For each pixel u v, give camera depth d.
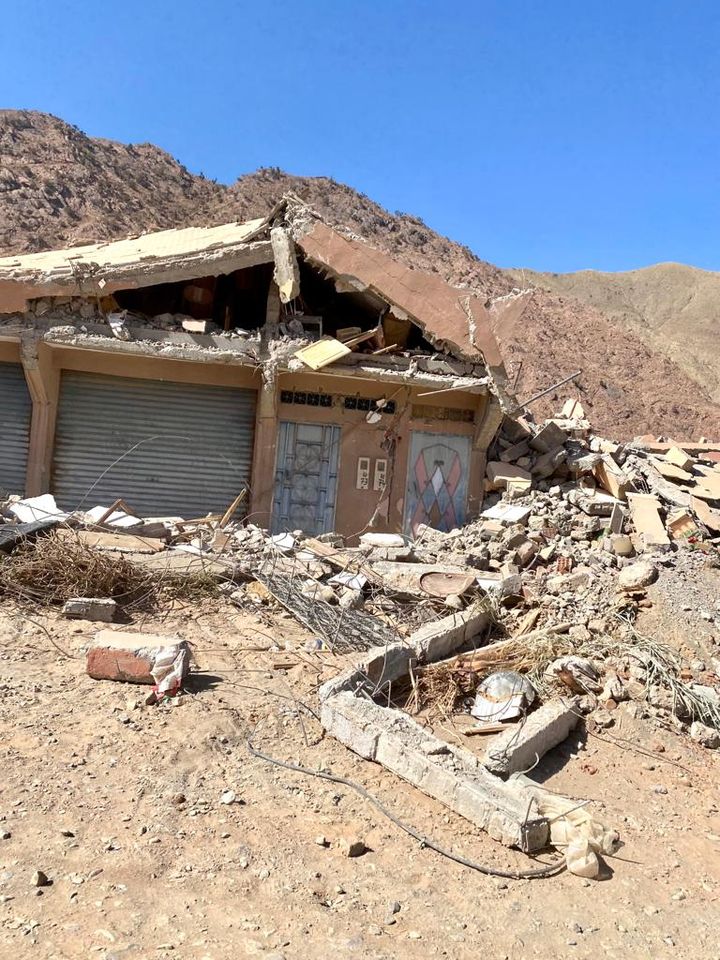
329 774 6.32
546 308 56.47
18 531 9.91
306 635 8.87
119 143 72.00
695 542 12.34
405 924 4.70
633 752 7.70
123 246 17.41
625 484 13.65
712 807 6.93
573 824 5.89
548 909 5.07
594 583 10.83
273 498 14.71
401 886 5.07
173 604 9.30
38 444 14.12
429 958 4.39
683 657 9.32
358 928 4.58
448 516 15.06
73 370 14.56
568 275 106.00
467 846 5.63
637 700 8.43
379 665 7.93
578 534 12.46
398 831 5.69
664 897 5.43
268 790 5.96
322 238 14.02
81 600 8.60
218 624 8.95
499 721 7.66
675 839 6.27
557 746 7.57
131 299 15.36
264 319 15.70
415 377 14.43
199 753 6.31
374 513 14.96
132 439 14.78
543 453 15.09
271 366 14.05
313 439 14.89
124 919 4.33
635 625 9.89
